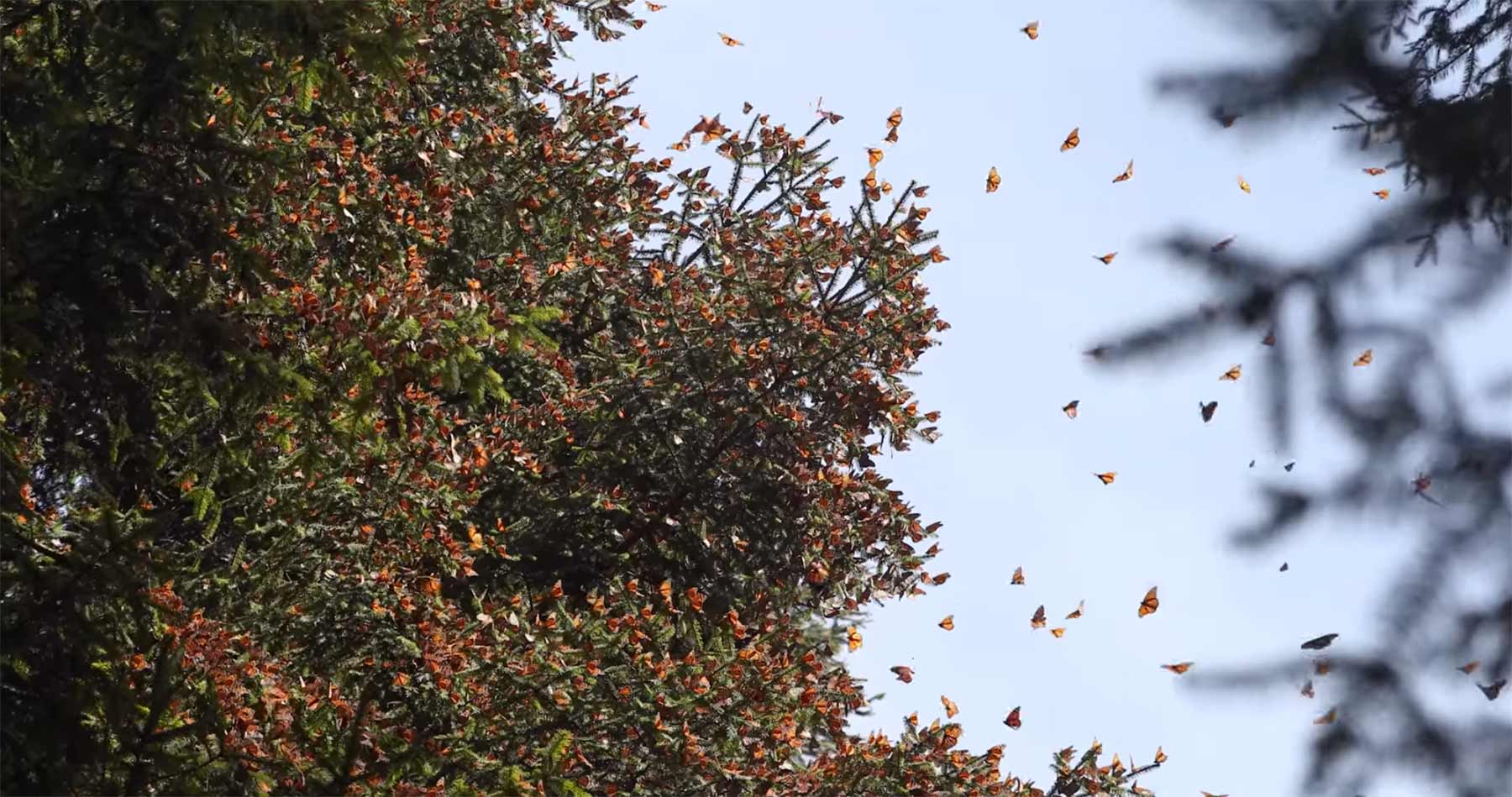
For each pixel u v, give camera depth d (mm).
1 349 22953
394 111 36625
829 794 34406
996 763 36344
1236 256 13484
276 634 30359
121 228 23859
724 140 45156
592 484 41094
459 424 36188
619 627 33625
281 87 27500
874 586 43219
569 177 43156
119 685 24094
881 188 42469
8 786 22797
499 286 40469
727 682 32719
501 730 29969
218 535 32625
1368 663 13398
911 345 42969
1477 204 12969
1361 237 13312
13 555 23672
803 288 42344
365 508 31609
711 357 40562
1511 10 12711
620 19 45375
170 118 24484
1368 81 12594
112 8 23938
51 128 23844
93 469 27922
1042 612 34688
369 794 27000
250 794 25062
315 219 30734
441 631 30828
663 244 47344
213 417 27438
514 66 43594
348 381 26312
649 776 32594
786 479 41531
